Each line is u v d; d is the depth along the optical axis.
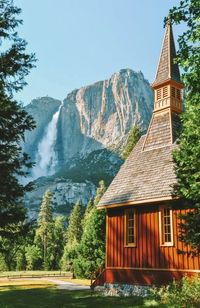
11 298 20.77
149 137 25.16
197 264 17.66
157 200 19.91
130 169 24.61
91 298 19.97
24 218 14.52
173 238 19.08
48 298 20.50
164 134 24.02
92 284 23.83
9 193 13.97
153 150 24.12
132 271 21.09
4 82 14.56
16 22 15.07
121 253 22.14
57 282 35.50
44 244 98.75
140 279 20.47
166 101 24.94
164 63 26.41
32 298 20.59
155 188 20.70
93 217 39.25
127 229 22.20
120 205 22.39
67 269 77.00
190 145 12.48
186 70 11.74
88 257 39.22
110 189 24.56
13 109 14.15
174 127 23.92
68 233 101.88
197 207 12.72
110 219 23.61
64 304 17.86
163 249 19.53
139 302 17.05
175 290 15.62
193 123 12.26
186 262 18.17
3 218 13.98
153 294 17.36
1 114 13.92
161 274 19.33
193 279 15.98
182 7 11.62
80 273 41.00
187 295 14.20
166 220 20.09
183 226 13.15
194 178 12.34
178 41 11.77
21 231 14.52
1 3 14.97
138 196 21.42
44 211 104.56
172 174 20.52
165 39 27.45
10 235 14.45
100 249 38.12
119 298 19.38
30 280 41.69
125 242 21.98
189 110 12.37
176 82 25.08
